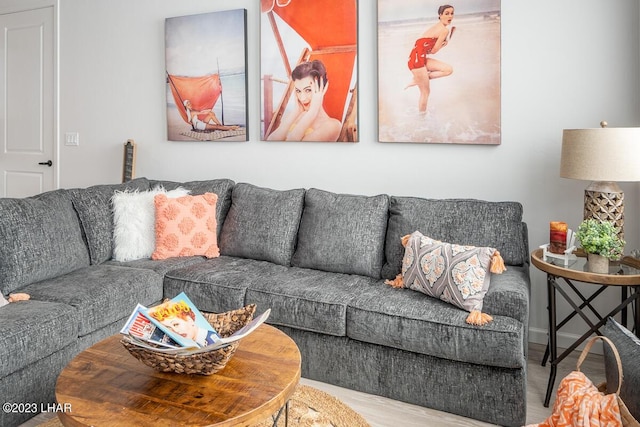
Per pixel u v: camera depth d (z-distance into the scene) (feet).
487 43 9.39
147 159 13.26
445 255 7.54
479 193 9.83
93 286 8.11
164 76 12.79
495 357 6.59
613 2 8.62
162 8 12.64
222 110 12.04
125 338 5.05
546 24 9.08
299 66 11.05
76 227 9.42
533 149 9.36
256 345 5.82
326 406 7.12
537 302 9.61
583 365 8.63
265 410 4.60
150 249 10.05
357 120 10.63
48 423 6.54
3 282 7.88
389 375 7.39
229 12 11.71
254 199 10.40
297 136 11.24
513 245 8.43
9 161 15.30
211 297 8.61
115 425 4.27
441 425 6.76
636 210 8.79
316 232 9.48
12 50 14.83
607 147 7.21
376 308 7.37
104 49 13.52
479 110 9.56
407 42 9.99
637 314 7.16
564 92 9.05
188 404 4.58
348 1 10.46
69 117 14.23
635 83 8.57
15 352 6.34
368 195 10.77
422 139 10.06
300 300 7.89
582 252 8.19
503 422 6.74
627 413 4.41
